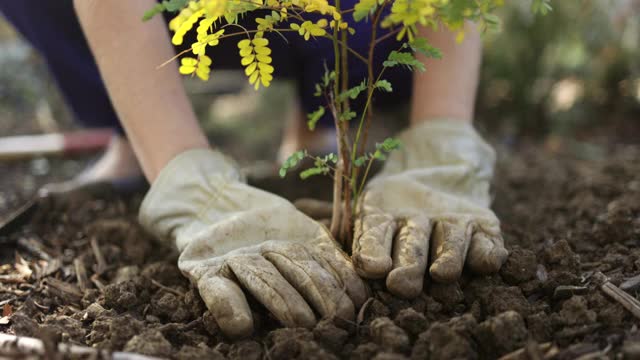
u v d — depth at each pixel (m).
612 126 2.09
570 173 1.67
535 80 2.08
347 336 1.21
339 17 1.21
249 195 1.32
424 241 1.27
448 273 1.23
